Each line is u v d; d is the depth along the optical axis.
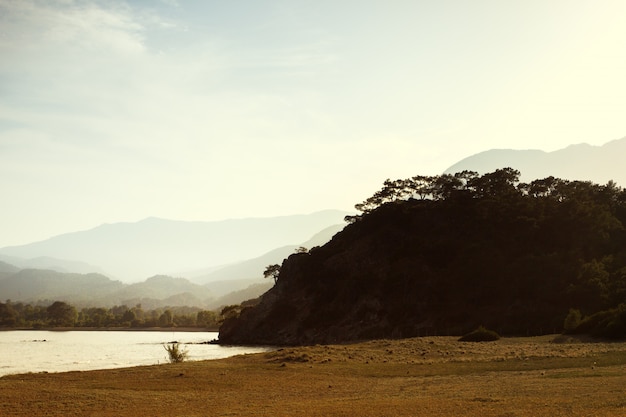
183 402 34.44
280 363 57.03
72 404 33.78
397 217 176.75
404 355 62.09
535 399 28.41
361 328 145.50
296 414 27.88
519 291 126.19
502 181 177.88
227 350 130.75
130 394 37.72
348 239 184.88
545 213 153.00
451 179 187.38
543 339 74.69
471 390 33.91
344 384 41.78
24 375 49.22
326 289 167.38
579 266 122.81
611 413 23.17
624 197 165.75
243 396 36.78
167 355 109.44
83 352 122.81
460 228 163.00
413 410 27.44
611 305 99.81
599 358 48.31
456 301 136.75
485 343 72.25
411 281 148.88
